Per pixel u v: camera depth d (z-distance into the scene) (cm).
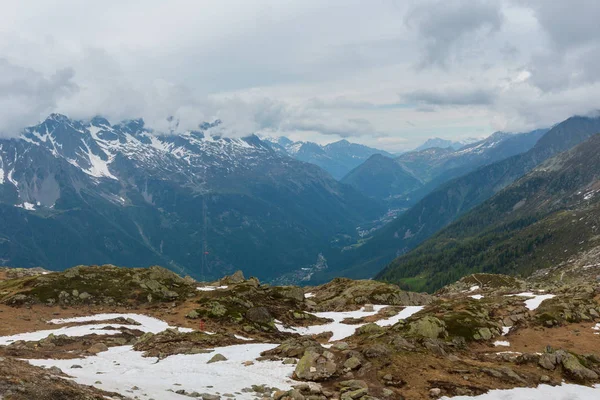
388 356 4834
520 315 8644
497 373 4712
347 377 4197
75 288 9100
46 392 2458
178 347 5416
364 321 9169
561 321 8419
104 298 8969
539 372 5125
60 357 4569
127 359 4725
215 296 9756
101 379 3428
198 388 3503
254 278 12475
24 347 4994
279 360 4797
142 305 8988
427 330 6606
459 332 7181
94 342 5719
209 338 6006
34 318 7238
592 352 6644
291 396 3397
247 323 8088
